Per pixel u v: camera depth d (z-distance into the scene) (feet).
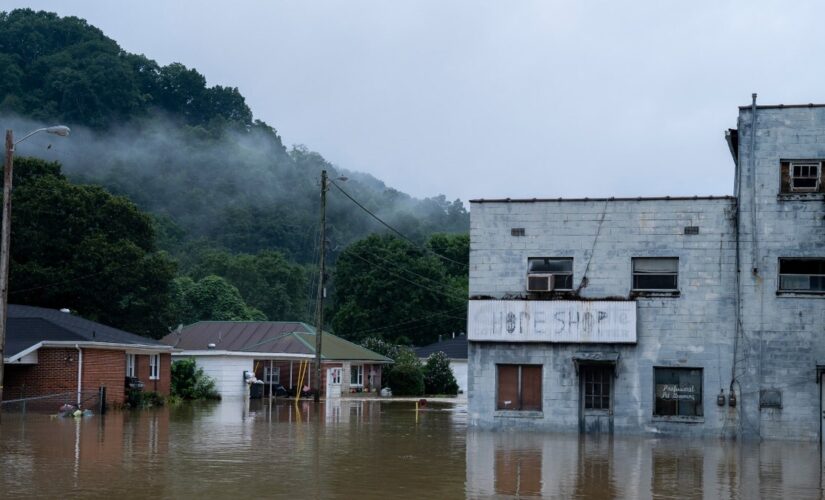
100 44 611.88
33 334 132.87
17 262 180.55
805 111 99.35
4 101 545.03
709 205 101.14
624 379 101.71
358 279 289.33
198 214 500.33
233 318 297.94
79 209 182.91
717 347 99.96
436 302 291.58
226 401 171.12
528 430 103.19
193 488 55.83
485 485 59.72
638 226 102.63
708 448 88.74
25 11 645.51
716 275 100.53
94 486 55.93
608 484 61.16
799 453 84.79
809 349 98.02
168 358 161.79
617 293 102.53
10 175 99.50
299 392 181.16
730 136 107.24
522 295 104.68
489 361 104.73
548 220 104.68
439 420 123.24
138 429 98.63
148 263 187.83
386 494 55.06
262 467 66.74
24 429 96.22
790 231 98.99
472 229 106.42
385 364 235.40
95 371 134.41
